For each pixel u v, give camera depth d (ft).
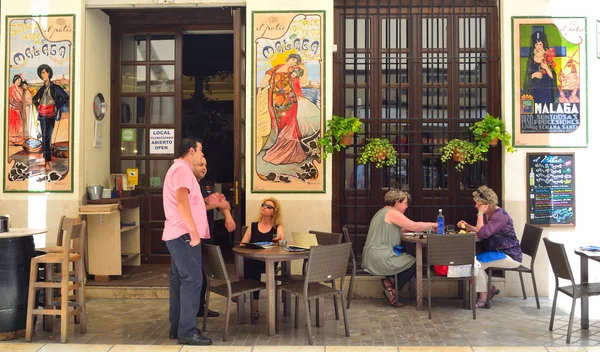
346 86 25.68
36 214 24.76
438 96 25.53
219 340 18.30
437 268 21.85
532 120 24.49
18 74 24.97
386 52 25.64
